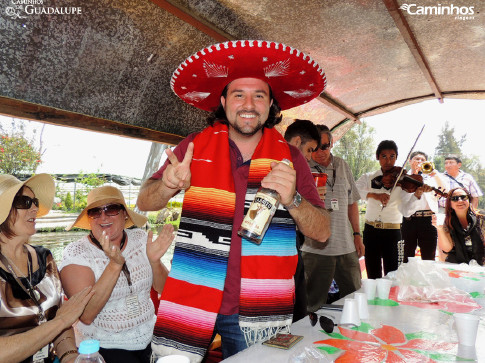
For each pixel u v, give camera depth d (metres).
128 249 2.12
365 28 3.11
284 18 2.75
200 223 1.59
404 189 3.97
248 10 2.53
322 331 1.43
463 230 3.50
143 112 2.53
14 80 1.74
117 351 1.96
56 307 1.67
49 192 1.82
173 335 1.51
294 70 1.64
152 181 1.71
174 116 2.81
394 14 2.83
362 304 1.58
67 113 2.05
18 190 1.52
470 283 2.14
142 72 2.32
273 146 1.69
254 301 1.48
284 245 1.55
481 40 3.39
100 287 1.81
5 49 1.65
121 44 2.07
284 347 1.23
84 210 2.09
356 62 3.77
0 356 1.27
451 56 3.79
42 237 2.81
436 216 4.43
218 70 1.65
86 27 1.86
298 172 1.69
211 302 1.50
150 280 2.14
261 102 1.65
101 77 2.12
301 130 2.71
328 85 4.16
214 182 1.61
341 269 3.57
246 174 1.68
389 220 4.04
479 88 4.61
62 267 1.96
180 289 1.55
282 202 1.36
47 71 1.85
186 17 2.21
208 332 1.48
